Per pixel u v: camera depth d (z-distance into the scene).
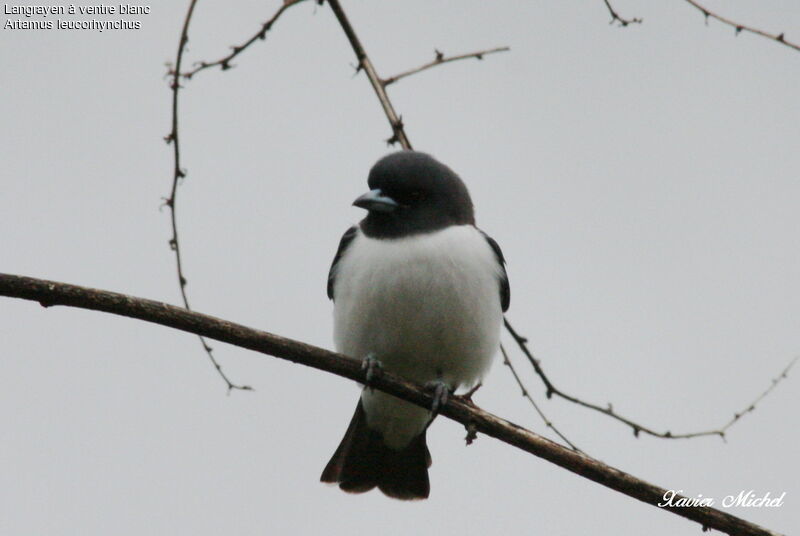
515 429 9.62
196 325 8.95
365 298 10.64
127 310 8.75
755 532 8.98
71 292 8.62
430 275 10.47
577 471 9.26
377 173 10.72
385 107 10.82
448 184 10.88
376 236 10.72
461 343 10.82
